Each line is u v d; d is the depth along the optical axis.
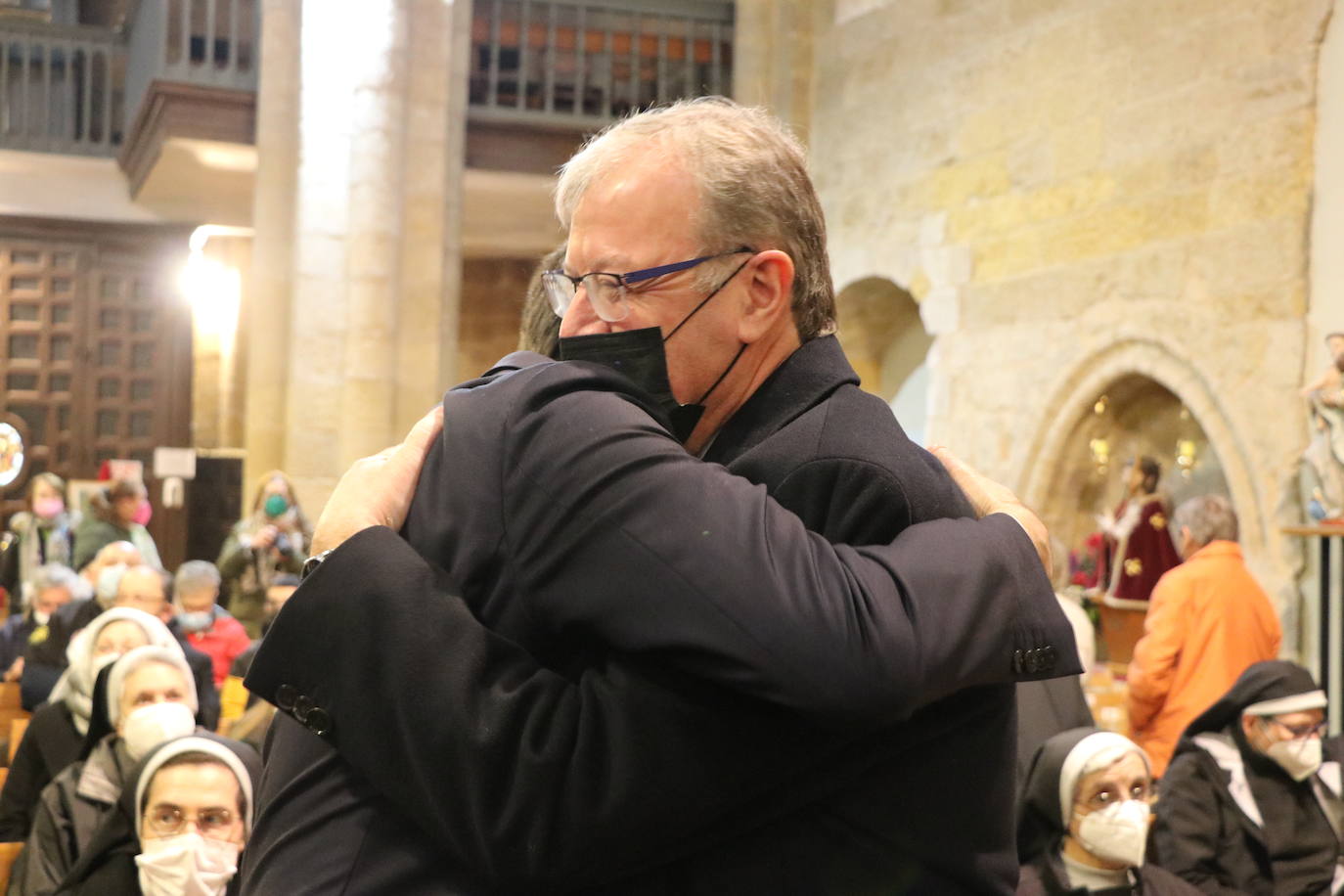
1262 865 3.53
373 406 9.78
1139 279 8.09
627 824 0.82
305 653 0.89
